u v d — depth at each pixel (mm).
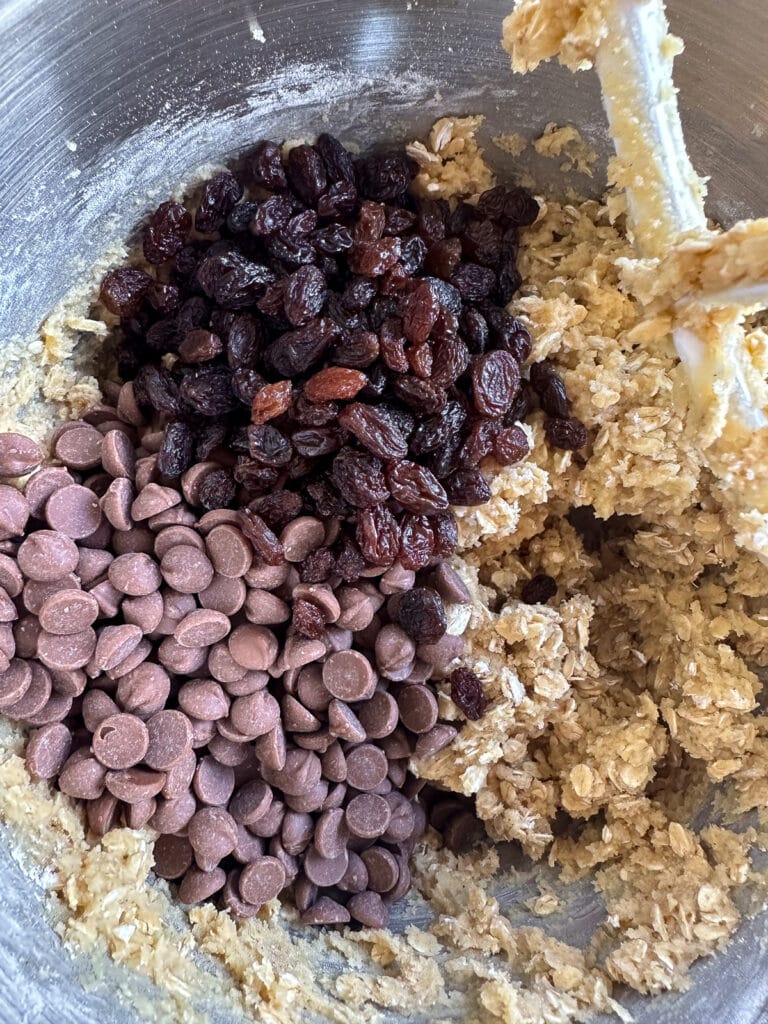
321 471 175
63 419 182
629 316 185
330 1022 165
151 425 186
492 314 182
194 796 175
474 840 212
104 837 161
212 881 173
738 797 185
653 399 184
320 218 178
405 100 176
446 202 191
